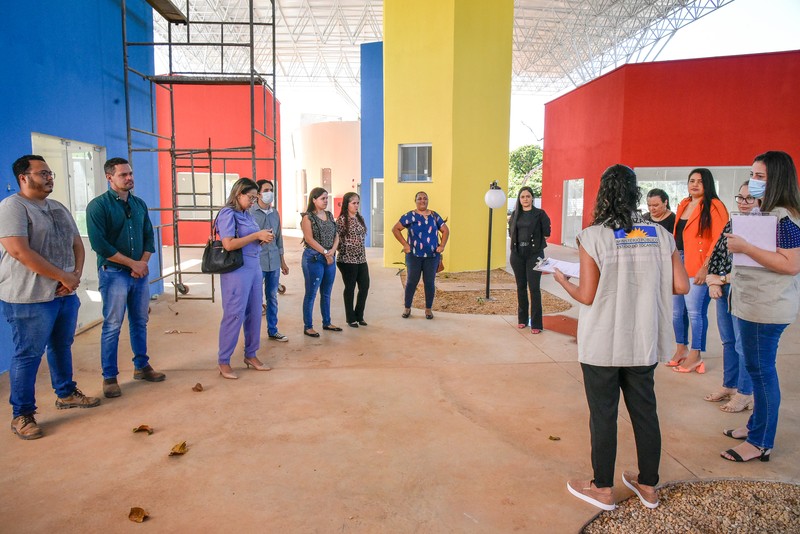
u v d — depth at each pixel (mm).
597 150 14523
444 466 3178
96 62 6676
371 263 12852
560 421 3826
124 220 4270
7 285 3441
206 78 7863
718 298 3996
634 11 28359
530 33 33031
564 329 6504
